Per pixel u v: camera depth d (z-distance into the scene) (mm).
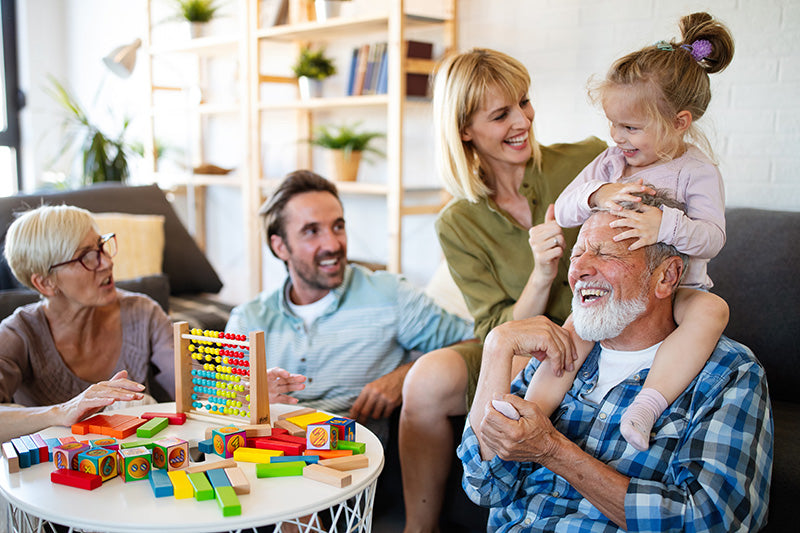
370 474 1330
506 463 1371
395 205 3209
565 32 2951
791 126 2422
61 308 1809
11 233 1756
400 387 2012
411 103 3562
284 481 1302
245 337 1533
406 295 2131
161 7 5016
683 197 1445
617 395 1353
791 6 2381
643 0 2715
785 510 1578
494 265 2041
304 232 2031
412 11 3271
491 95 1899
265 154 4496
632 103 1461
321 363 2084
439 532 1975
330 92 3990
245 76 3898
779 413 1925
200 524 1138
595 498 1242
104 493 1247
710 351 1289
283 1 3725
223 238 4949
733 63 2518
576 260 1328
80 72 5723
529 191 2006
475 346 1983
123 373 1584
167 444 1318
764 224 2143
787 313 2033
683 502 1171
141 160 5000
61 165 5684
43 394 1833
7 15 5465
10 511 1302
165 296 2744
